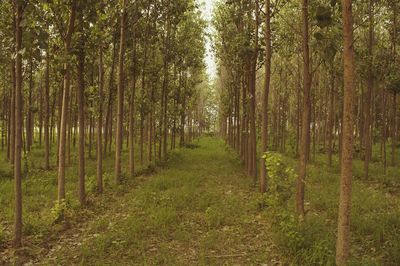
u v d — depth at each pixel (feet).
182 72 76.54
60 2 25.95
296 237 21.25
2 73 54.39
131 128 49.85
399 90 47.73
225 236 24.71
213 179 47.98
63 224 26.84
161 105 63.41
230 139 97.66
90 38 31.19
